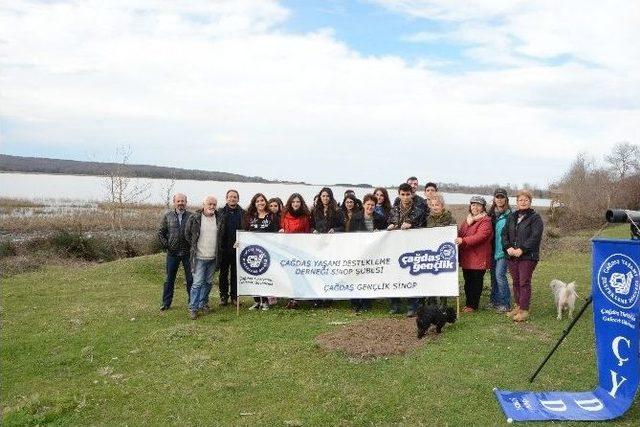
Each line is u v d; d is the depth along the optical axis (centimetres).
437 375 696
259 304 1131
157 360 799
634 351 586
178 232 1105
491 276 1075
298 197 1139
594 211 3947
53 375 761
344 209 1161
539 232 931
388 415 594
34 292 1345
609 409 591
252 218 1159
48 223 3153
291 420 584
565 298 959
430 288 1024
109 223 3281
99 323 1025
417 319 859
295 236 1093
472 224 1022
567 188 4212
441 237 1023
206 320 1029
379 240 1059
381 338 849
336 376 706
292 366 747
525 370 711
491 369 715
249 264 1105
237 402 638
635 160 5444
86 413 624
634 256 585
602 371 627
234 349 830
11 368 791
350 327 922
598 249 631
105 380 728
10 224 3075
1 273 1662
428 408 606
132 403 646
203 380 706
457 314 998
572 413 586
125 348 866
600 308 630
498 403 615
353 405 618
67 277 1557
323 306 1132
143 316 1078
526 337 856
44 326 1009
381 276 1058
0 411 642
